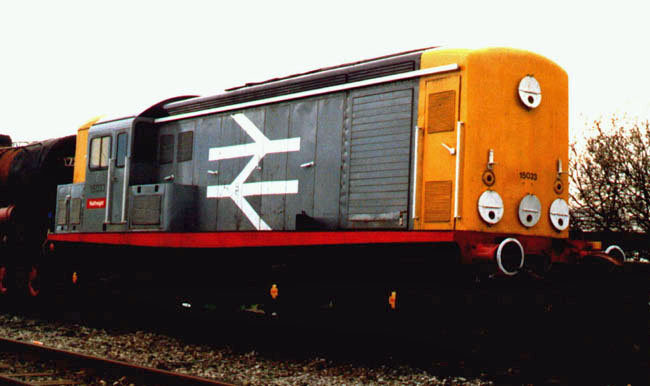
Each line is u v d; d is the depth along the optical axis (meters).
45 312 14.26
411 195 8.84
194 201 11.77
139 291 12.68
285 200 10.37
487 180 8.48
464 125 8.46
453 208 8.39
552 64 9.13
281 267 10.14
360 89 9.55
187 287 11.73
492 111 8.59
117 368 7.97
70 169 15.46
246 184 10.99
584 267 8.90
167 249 12.02
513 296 8.62
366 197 9.32
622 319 8.92
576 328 8.80
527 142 8.81
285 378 8.15
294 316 10.02
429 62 8.87
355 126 9.55
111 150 12.79
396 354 9.02
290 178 10.34
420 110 8.88
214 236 10.56
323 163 9.90
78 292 14.02
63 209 14.08
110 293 13.23
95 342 10.63
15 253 15.67
